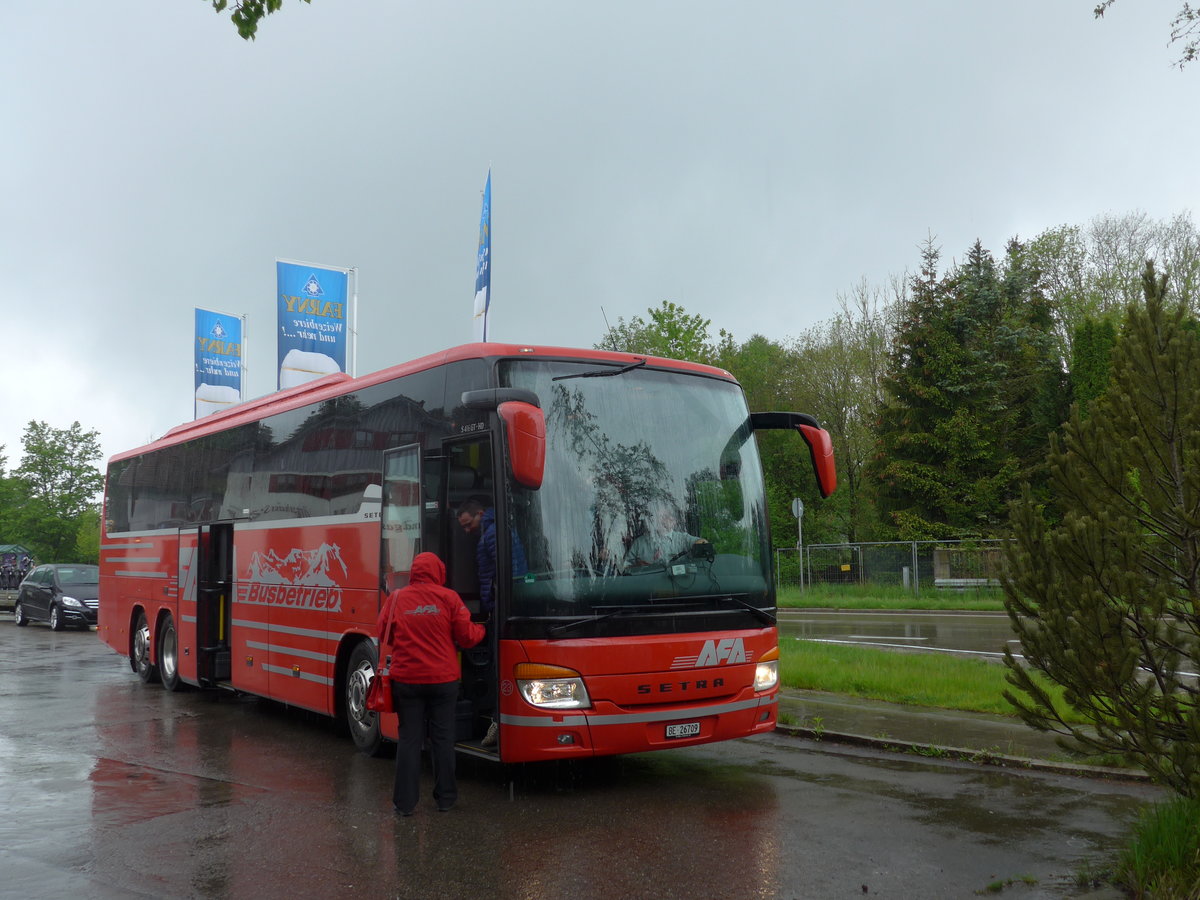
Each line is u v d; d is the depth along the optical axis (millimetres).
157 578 15109
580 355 8250
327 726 11664
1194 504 5625
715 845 6508
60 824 7297
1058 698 10820
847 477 45844
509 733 7379
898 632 21422
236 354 28781
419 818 7316
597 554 7688
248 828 7121
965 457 36781
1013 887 5598
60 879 6035
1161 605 5523
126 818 7445
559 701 7340
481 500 7887
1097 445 6008
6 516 54938
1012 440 38156
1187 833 5477
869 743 9633
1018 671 6191
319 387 11250
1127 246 43781
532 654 7371
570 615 7457
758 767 8883
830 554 33062
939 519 37219
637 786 8211
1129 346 6074
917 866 6004
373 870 6117
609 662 7488
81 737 10969
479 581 7863
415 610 7406
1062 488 6160
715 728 7930
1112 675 5531
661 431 8336
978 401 37250
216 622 13086
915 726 10219
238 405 13539
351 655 9898
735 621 8172
